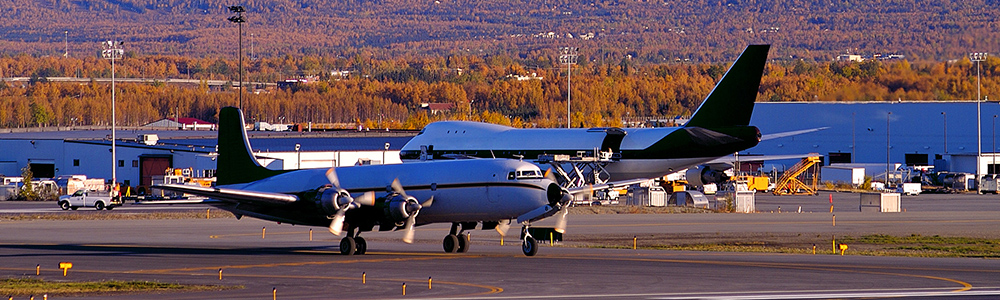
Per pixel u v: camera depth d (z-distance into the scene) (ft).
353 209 653.71
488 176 636.48
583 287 466.70
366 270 541.34
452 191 645.51
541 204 624.18
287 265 570.87
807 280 488.85
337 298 430.61
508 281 489.67
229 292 450.71
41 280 499.10
